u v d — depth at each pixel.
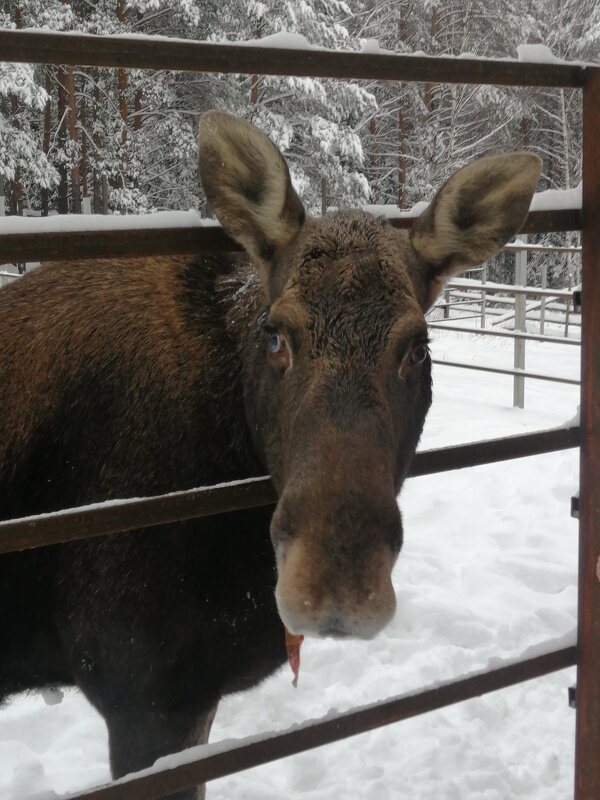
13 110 23.44
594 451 2.62
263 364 2.61
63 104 25.11
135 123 24.16
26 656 3.17
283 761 3.93
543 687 4.55
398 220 3.03
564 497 7.39
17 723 4.23
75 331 3.02
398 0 29.94
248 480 2.44
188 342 2.96
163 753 3.03
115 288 3.07
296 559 1.99
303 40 2.26
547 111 34.88
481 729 4.19
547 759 3.94
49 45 1.99
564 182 35.00
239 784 3.79
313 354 2.26
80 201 23.58
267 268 2.55
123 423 2.92
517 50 2.54
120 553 2.84
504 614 5.36
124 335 2.99
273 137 23.14
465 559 6.16
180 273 3.09
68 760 3.99
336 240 2.42
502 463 8.28
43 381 3.01
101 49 2.04
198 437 2.90
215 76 23.75
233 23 23.02
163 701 2.98
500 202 2.64
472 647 5.01
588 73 2.52
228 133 2.39
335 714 2.37
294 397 2.28
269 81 23.73
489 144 33.41
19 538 2.06
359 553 1.98
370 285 2.31
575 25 34.44
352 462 2.07
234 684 3.13
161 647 2.90
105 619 2.89
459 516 6.95
